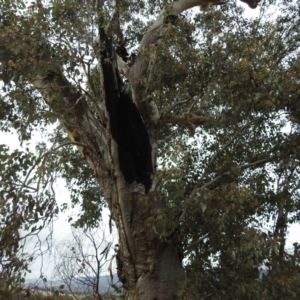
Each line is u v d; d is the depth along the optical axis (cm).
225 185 809
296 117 889
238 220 780
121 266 949
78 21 862
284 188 1014
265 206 970
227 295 800
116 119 922
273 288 743
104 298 1086
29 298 816
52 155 825
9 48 792
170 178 766
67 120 939
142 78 912
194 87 883
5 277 716
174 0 1073
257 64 820
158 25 1008
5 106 823
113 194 941
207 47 884
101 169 962
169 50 887
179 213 813
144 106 975
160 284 897
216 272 859
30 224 761
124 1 1023
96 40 916
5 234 731
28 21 816
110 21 927
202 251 915
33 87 855
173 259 916
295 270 791
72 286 1134
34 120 860
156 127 1006
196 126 1020
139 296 895
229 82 810
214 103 830
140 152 938
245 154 1041
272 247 700
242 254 729
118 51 1070
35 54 804
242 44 888
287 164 922
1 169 745
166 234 774
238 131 980
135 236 909
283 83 830
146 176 929
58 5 839
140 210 902
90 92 1098
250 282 758
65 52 838
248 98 805
